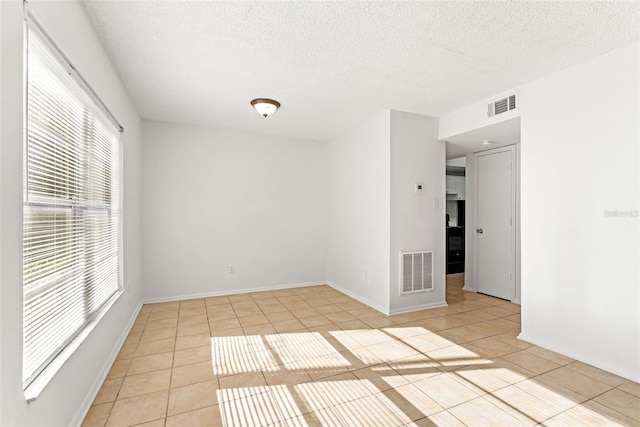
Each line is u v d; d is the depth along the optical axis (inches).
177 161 172.1
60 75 63.4
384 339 117.3
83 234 75.8
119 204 112.3
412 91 127.0
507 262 172.6
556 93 107.6
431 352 106.0
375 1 72.8
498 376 90.0
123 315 115.3
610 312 92.4
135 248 142.6
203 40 89.7
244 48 94.3
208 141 179.3
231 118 163.3
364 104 142.3
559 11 75.6
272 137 196.5
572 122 102.6
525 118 117.5
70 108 68.6
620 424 69.1
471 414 72.9
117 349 104.3
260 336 120.3
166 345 111.7
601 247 94.6
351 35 87.2
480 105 137.6
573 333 101.3
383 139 153.4
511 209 170.6
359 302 168.2
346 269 187.0
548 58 98.3
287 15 78.2
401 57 99.3
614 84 92.4
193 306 159.5
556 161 106.7
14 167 45.1
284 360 100.2
